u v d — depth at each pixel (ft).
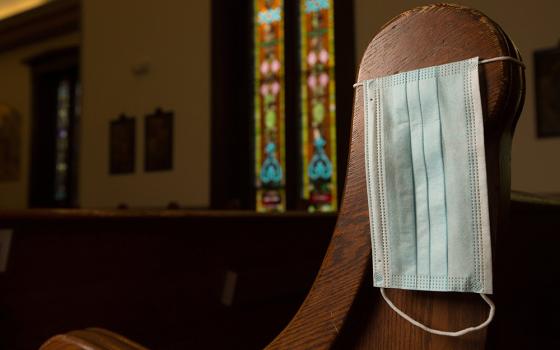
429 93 2.07
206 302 7.48
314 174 24.13
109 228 6.38
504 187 2.09
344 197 2.24
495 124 2.01
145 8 29.25
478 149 1.97
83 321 6.11
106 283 6.35
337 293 2.20
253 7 26.55
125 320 6.50
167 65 28.09
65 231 5.97
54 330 5.83
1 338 5.34
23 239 5.59
